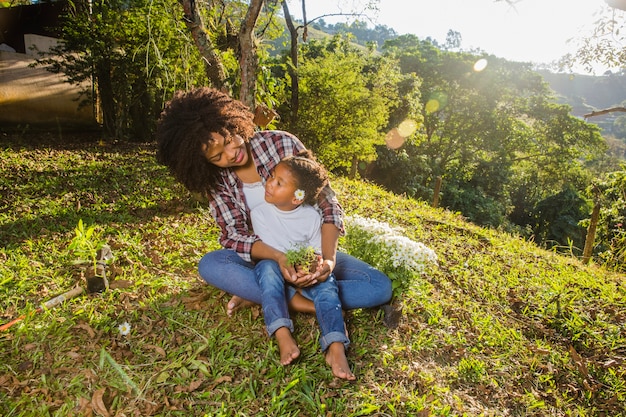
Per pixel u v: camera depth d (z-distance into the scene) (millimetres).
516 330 3418
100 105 11984
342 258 3047
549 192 40531
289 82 14031
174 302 3078
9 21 12773
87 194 5574
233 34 5828
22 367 2367
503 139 34938
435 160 33344
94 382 2314
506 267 4883
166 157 2631
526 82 34969
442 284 4027
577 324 3535
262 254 2707
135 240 4066
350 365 2645
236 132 2600
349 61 16109
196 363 2488
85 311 2908
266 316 2520
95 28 10484
